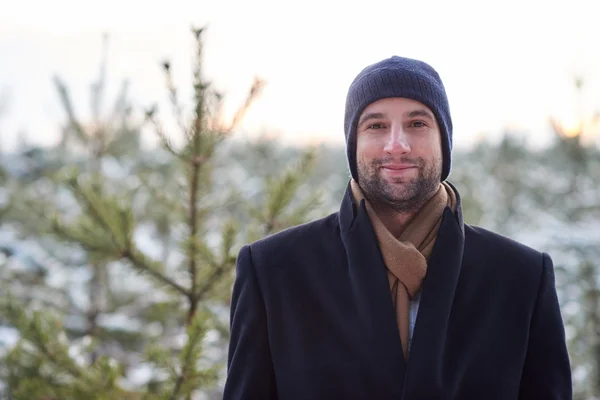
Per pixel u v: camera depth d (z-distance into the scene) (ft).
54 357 9.36
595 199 23.43
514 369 4.77
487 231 5.26
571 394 4.91
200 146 9.08
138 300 18.90
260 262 5.15
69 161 20.56
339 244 5.11
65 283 17.53
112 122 16.98
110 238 9.28
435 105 4.73
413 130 4.72
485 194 33.73
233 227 9.35
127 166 21.58
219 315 11.68
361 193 5.00
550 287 5.03
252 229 10.25
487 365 4.72
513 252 5.08
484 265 4.97
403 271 4.71
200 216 9.89
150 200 17.74
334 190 34.19
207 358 11.60
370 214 4.88
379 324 4.68
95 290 16.24
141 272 9.48
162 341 14.94
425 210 4.90
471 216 21.88
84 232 9.38
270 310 4.99
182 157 9.20
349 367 4.72
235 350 5.05
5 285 16.38
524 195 32.63
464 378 4.68
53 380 9.51
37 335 9.25
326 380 4.75
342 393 4.70
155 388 11.86
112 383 9.02
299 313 4.94
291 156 33.60
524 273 4.98
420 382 4.54
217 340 11.53
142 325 17.12
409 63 4.85
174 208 10.30
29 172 20.66
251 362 4.95
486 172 35.17
